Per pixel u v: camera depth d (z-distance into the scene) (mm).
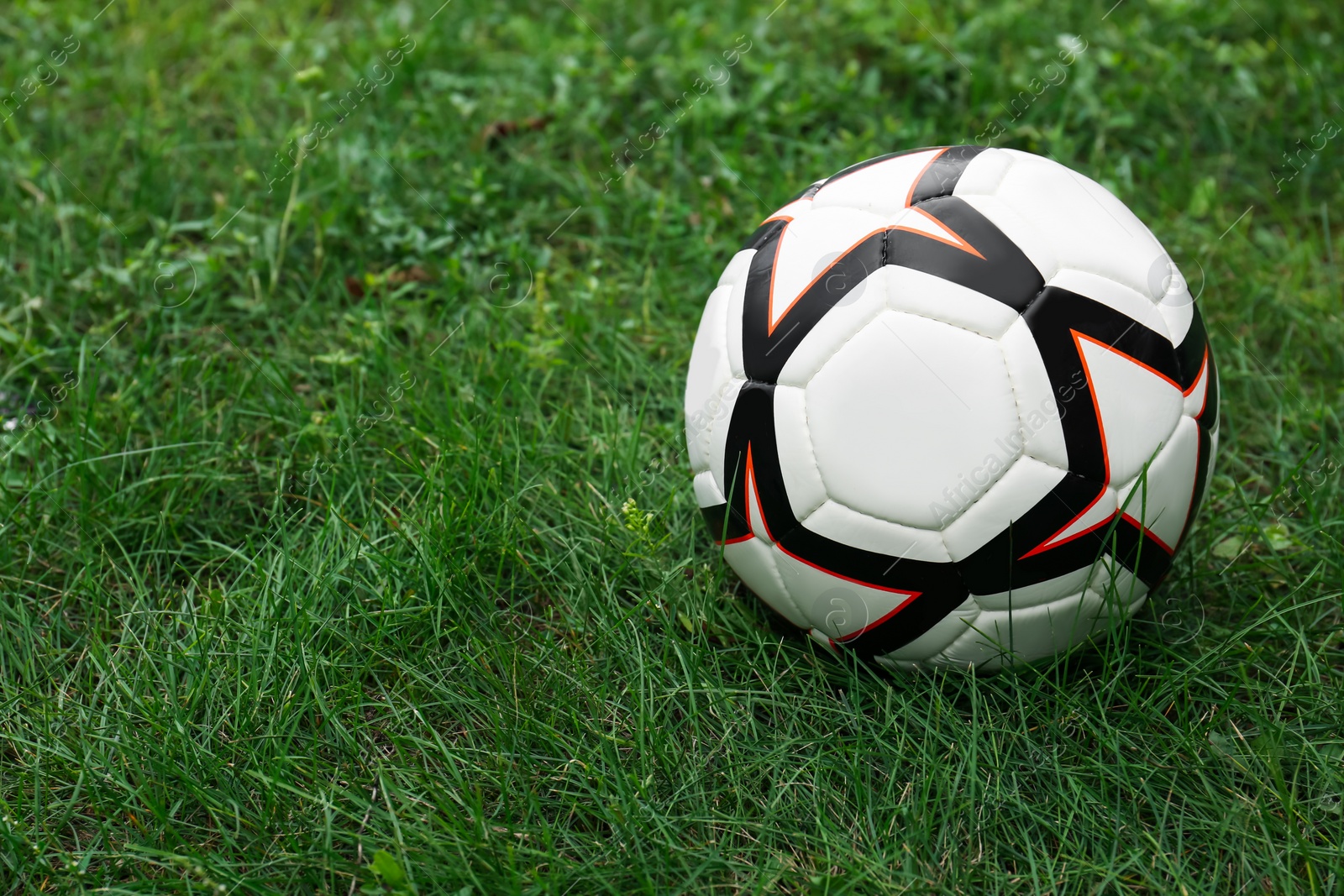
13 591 2596
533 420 3066
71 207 3682
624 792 2027
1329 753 2139
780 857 1968
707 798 2102
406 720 2277
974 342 1854
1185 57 4441
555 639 2443
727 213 3826
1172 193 3893
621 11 4996
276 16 5117
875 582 2008
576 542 2635
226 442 3014
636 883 1931
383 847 1989
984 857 1975
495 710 2209
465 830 1976
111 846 2064
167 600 2594
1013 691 2242
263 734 2229
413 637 2406
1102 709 2131
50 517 2762
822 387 1936
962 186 2002
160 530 2715
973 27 4602
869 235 1979
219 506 2914
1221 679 2316
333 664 2307
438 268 3639
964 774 2109
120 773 2145
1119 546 2004
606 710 2256
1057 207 1974
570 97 4371
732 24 4824
